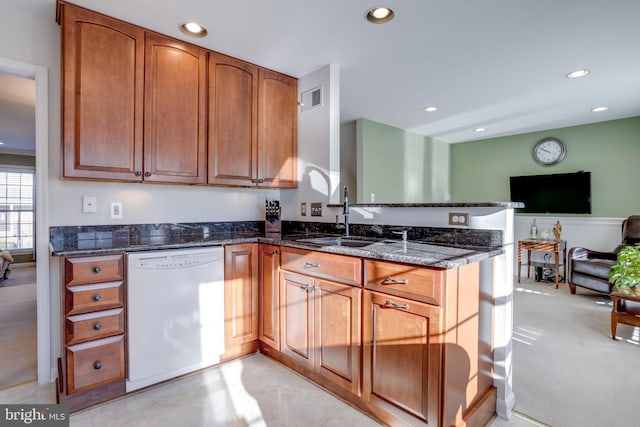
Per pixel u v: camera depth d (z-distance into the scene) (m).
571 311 3.41
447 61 2.63
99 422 1.64
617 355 2.41
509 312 1.75
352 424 1.63
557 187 4.85
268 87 2.71
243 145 2.54
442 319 1.36
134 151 2.04
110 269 1.77
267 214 2.82
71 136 1.84
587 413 1.74
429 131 5.13
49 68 2.02
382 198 4.68
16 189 6.34
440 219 1.97
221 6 1.88
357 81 3.05
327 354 1.85
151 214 2.43
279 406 1.78
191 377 2.06
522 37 2.26
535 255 5.11
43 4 1.89
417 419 1.45
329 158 2.64
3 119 4.18
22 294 4.05
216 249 2.15
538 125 4.76
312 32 2.18
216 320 2.15
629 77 2.97
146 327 1.87
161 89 2.15
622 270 2.69
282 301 2.15
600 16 2.00
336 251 1.76
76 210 2.12
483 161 5.71
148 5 1.86
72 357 1.68
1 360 2.27
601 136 4.57
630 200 4.38
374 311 1.61
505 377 1.72
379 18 2.02
